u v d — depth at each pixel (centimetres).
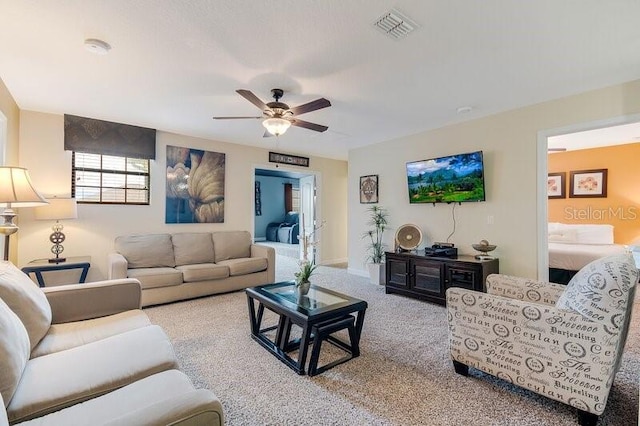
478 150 396
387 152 512
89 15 192
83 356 148
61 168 382
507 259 369
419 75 276
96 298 214
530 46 228
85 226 398
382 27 205
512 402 183
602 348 155
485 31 209
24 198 227
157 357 149
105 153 403
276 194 1092
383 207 518
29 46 228
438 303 377
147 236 415
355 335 242
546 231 343
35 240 368
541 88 306
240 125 427
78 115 384
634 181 545
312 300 247
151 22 199
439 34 213
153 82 289
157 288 361
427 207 455
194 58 245
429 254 399
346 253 720
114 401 113
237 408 177
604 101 302
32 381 128
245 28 206
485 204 390
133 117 393
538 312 175
